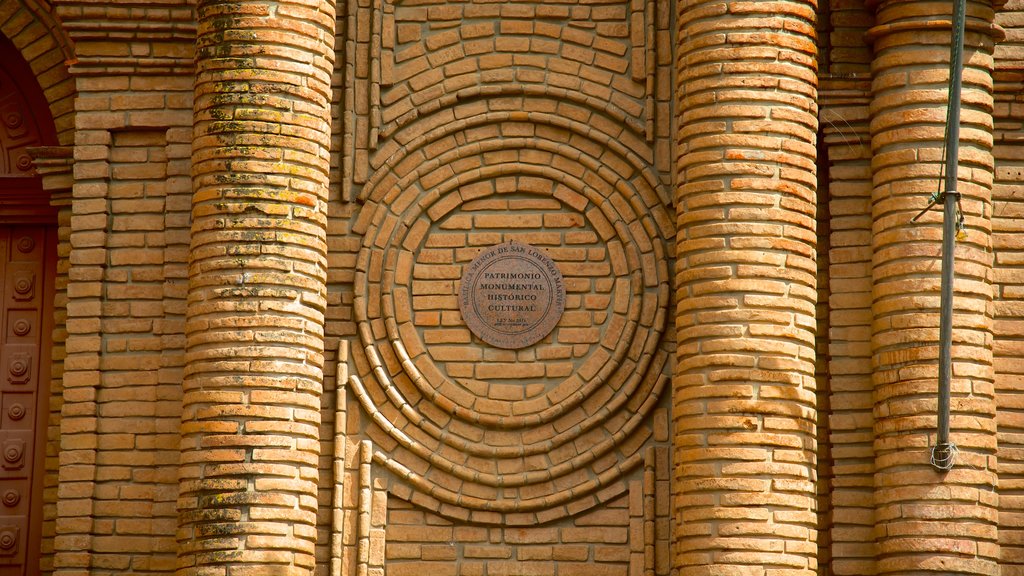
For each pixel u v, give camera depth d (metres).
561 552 13.51
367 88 14.24
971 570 12.64
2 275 15.24
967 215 13.38
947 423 12.67
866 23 14.22
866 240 13.77
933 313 13.14
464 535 13.58
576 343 13.87
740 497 12.56
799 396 12.84
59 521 13.30
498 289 13.98
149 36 14.01
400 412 13.77
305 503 12.72
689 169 13.30
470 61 14.31
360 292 13.95
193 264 13.08
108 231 13.88
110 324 13.73
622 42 14.31
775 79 13.30
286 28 13.34
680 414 12.98
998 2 13.73
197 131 13.30
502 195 14.20
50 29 14.77
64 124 14.63
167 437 13.44
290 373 12.83
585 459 13.62
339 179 14.10
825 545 13.38
